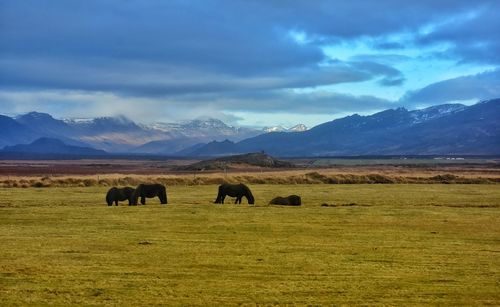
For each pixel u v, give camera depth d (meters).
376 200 54.19
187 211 42.22
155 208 44.31
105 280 20.91
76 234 31.25
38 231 32.28
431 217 39.88
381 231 33.41
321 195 60.00
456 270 23.23
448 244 29.23
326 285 20.56
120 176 85.44
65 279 20.97
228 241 29.45
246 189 50.06
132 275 21.78
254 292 19.44
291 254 26.16
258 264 23.91
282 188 72.06
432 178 91.38
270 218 38.41
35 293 19.00
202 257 25.20
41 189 67.00
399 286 20.59
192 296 18.86
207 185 78.88
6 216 38.91
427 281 21.36
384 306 18.02
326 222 36.78
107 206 46.31
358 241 29.91
